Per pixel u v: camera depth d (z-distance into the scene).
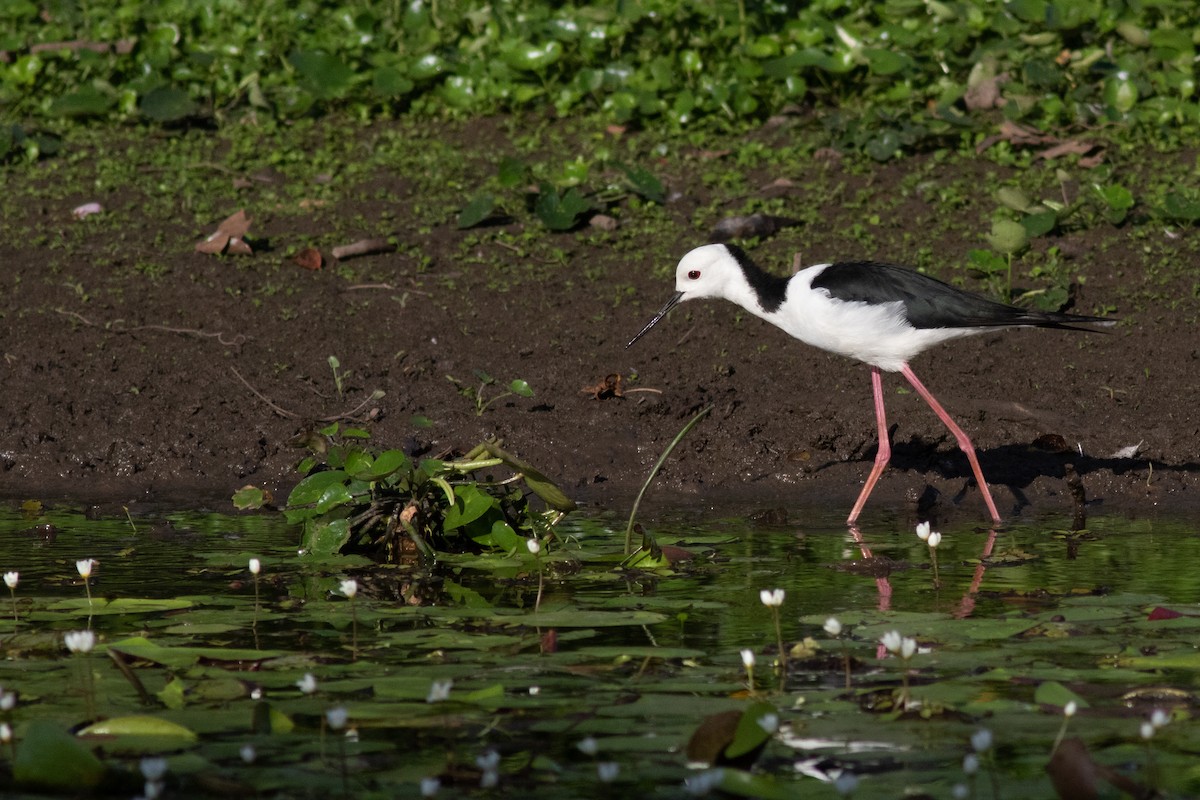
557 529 9.89
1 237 14.53
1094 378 12.36
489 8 18.70
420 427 11.52
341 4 19.45
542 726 5.89
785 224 14.76
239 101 17.88
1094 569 8.57
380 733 5.86
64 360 12.64
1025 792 5.23
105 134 17.16
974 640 7.03
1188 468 11.19
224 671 6.61
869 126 16.27
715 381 12.55
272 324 13.27
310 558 8.94
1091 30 17.53
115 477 11.45
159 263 14.20
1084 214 14.66
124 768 5.37
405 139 17.00
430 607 7.75
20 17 19.16
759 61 17.31
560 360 12.83
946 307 10.24
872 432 11.72
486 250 14.65
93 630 7.31
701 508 10.69
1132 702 6.13
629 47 17.83
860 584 8.27
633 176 15.24
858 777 5.39
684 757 5.59
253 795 5.25
